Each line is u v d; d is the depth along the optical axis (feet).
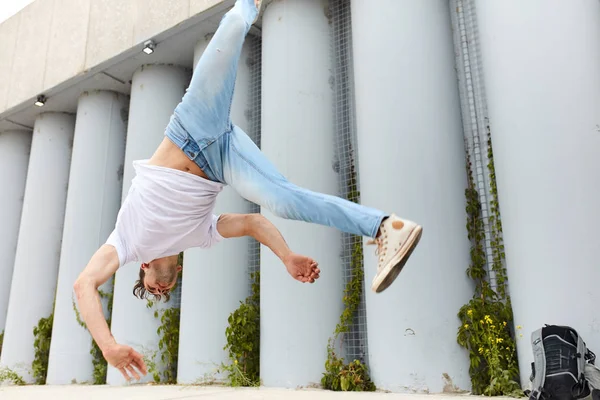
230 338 21.91
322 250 20.76
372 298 18.69
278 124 22.52
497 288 17.79
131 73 31.07
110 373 25.84
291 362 19.69
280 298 20.51
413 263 17.90
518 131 16.67
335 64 24.03
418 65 19.83
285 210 7.54
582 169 15.29
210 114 7.72
